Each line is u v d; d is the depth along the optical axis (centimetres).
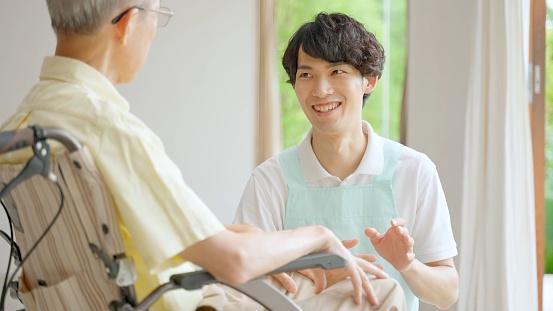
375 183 189
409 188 189
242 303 142
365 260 158
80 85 119
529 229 303
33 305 133
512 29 304
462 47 340
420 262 183
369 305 146
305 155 192
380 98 355
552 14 344
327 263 124
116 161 110
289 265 120
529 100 325
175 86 352
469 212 316
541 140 326
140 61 126
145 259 110
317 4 358
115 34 122
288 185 192
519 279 304
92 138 110
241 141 356
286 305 122
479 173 314
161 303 125
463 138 341
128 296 113
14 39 338
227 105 355
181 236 111
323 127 184
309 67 182
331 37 178
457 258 340
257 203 192
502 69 305
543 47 323
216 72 353
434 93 344
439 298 177
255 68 356
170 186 112
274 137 355
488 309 309
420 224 189
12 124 120
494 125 308
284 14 359
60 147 109
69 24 121
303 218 190
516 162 305
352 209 189
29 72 340
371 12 356
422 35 344
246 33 354
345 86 182
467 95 332
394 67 354
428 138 345
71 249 118
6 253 336
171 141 352
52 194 114
